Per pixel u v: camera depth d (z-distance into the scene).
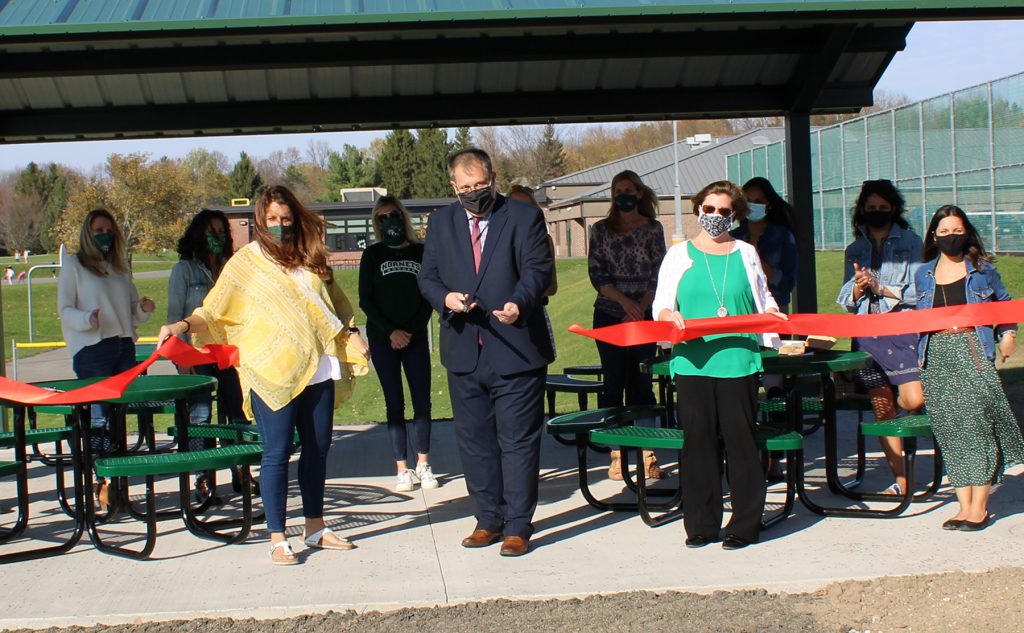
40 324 32.31
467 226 5.45
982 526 5.52
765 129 54.88
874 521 5.78
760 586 4.71
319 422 5.38
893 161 26.20
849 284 6.46
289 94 8.63
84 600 4.70
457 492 6.87
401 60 7.43
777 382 7.18
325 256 5.40
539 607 4.50
